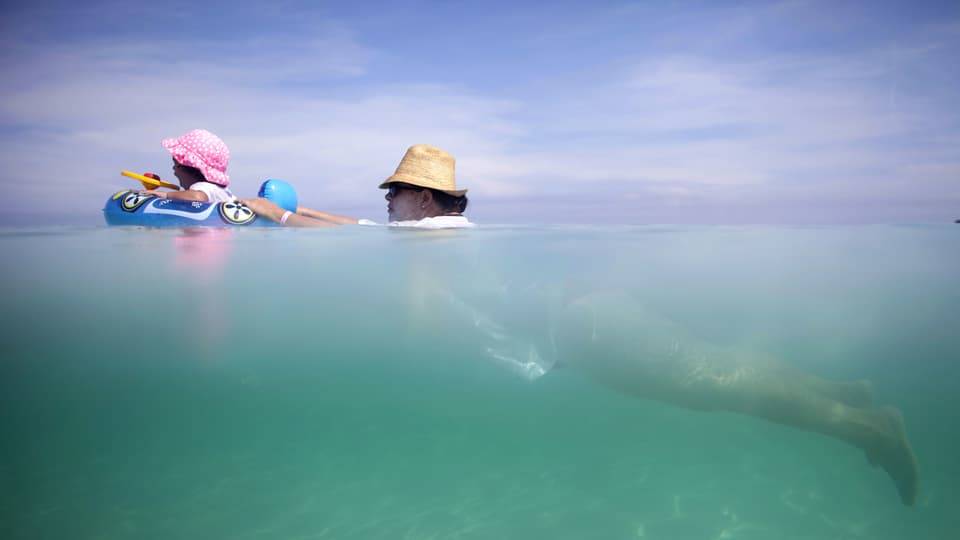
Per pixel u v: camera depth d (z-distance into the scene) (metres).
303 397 4.97
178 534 3.12
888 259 5.64
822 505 3.52
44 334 4.14
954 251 6.12
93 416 4.71
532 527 3.18
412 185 6.51
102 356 4.36
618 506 3.46
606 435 4.76
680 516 3.33
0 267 4.82
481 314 4.32
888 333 4.39
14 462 4.12
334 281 4.57
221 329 4.26
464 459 4.21
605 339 4.01
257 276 4.67
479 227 7.23
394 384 4.94
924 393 4.98
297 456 4.29
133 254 5.31
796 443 4.23
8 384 4.37
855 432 3.47
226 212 6.99
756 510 3.41
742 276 4.95
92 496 3.54
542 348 4.23
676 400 4.03
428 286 4.51
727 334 4.09
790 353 4.19
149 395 4.67
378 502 3.50
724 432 4.39
